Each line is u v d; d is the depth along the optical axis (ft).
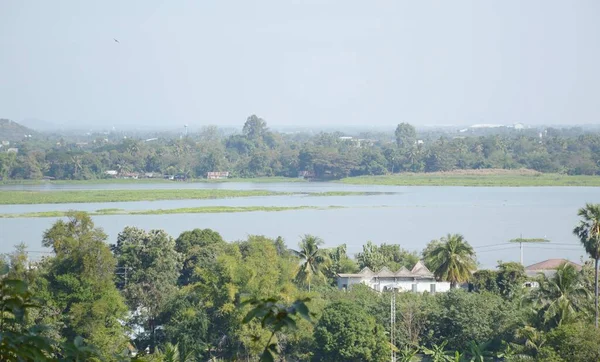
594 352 226.99
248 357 279.69
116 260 312.71
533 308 275.18
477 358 276.41
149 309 314.14
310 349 279.08
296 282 361.92
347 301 284.20
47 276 286.25
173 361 249.14
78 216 312.50
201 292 291.17
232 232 622.95
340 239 592.19
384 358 271.90
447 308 303.68
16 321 51.57
